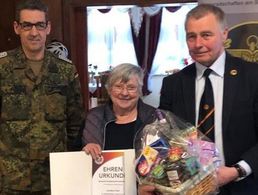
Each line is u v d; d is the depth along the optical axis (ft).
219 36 5.19
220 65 5.42
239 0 10.14
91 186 5.49
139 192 4.84
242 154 5.23
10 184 7.55
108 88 6.33
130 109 6.34
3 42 12.89
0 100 7.63
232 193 5.29
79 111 8.05
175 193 4.50
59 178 5.51
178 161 4.57
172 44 21.98
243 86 5.30
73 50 13.34
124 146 6.15
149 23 21.86
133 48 22.24
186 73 5.75
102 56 22.35
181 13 21.77
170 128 5.03
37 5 7.33
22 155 7.54
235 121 5.24
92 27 22.30
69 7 13.11
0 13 12.80
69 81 7.88
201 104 5.47
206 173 4.61
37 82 7.64
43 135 7.59
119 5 13.07
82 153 5.53
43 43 7.57
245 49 10.05
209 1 10.37
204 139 5.08
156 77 22.04
